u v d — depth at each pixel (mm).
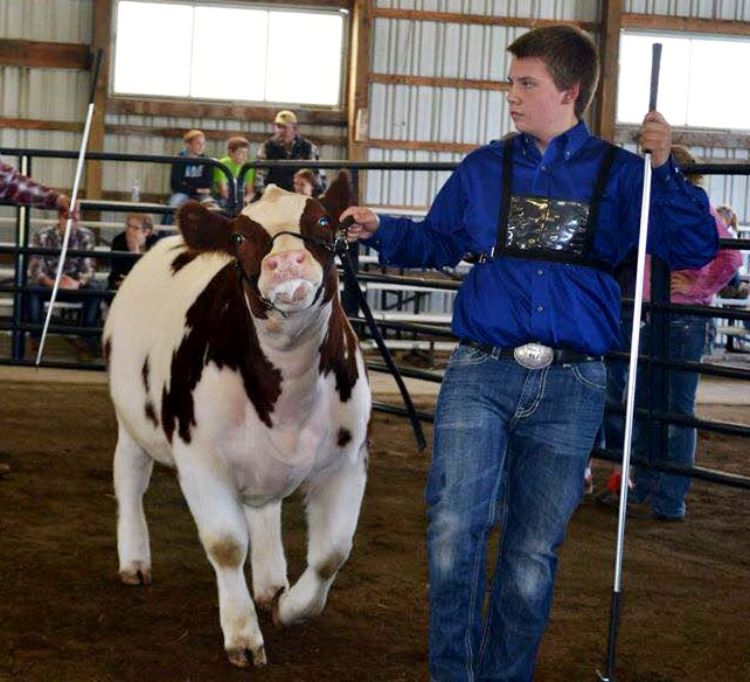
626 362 5555
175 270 3854
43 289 7871
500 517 2955
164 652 3430
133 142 13781
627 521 5383
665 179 2762
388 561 4469
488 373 2795
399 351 12141
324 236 2961
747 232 14258
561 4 14188
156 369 3529
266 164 7043
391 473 6148
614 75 14117
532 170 2828
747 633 3875
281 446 3209
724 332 12555
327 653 3484
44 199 4770
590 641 3705
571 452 2785
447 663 2775
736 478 5004
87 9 13633
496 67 14219
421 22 14016
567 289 2762
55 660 3332
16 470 5707
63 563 4230
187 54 13789
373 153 14117
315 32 13984
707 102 14523
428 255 3031
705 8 14328
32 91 13578
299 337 3027
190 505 3295
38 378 8672
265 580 3771
